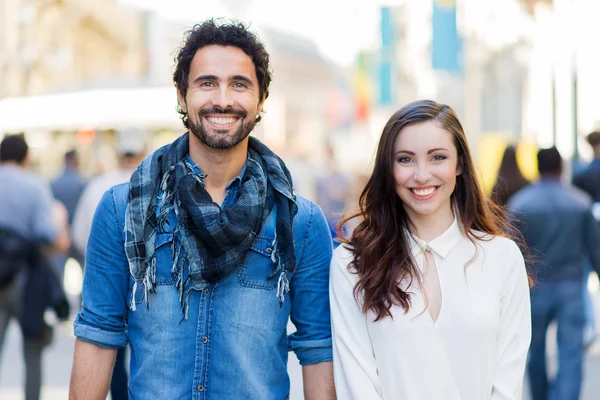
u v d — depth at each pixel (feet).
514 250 12.41
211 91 11.57
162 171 11.87
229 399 11.53
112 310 11.80
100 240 11.78
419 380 11.82
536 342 23.45
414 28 124.88
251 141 12.19
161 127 54.13
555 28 51.01
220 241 11.28
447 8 58.34
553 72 52.16
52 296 23.49
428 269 12.25
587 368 30.60
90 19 128.67
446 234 12.28
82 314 11.85
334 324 12.21
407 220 12.44
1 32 100.12
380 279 11.98
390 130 12.24
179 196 11.51
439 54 58.23
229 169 11.83
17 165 24.04
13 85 101.65
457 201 12.60
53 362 32.86
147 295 11.55
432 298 12.14
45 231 23.40
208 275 11.39
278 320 11.81
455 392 11.79
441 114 12.21
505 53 76.28
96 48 135.23
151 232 11.61
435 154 12.10
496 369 12.04
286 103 384.68
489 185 31.07
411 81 127.75
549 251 23.07
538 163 23.54
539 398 23.71
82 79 127.75
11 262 23.07
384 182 12.35
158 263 11.58
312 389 12.33
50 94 61.82
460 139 12.29
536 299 23.24
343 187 57.93
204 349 11.53
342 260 12.31
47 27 112.78
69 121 56.44
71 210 39.24
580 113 49.67
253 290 11.68
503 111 78.43
